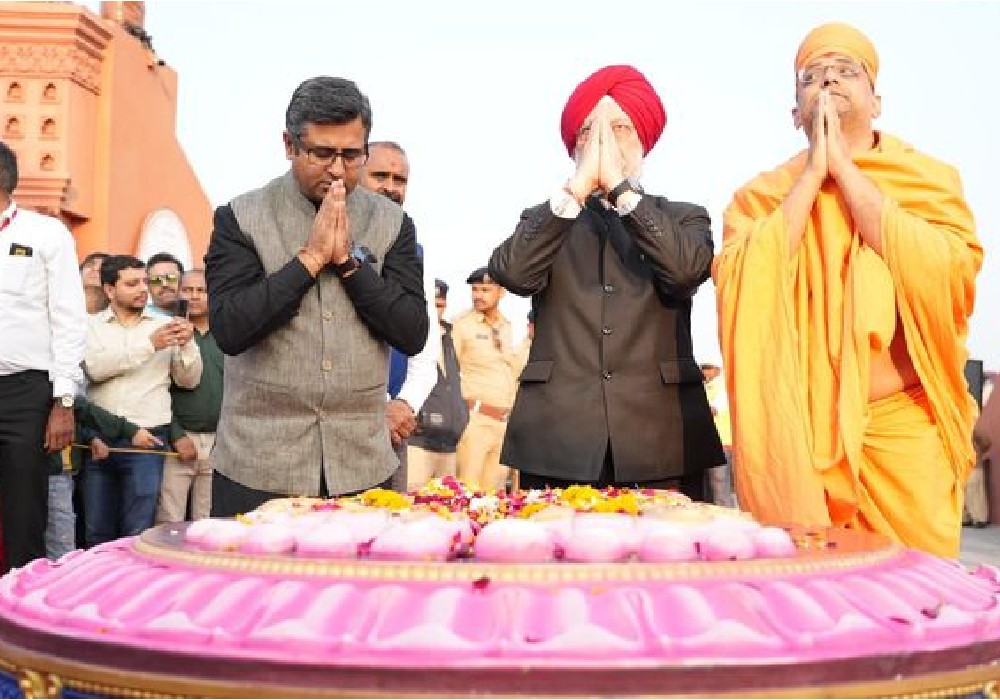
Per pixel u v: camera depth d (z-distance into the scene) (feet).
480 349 32.94
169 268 24.72
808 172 11.09
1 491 16.84
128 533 21.45
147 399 21.86
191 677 5.17
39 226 17.13
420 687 4.91
